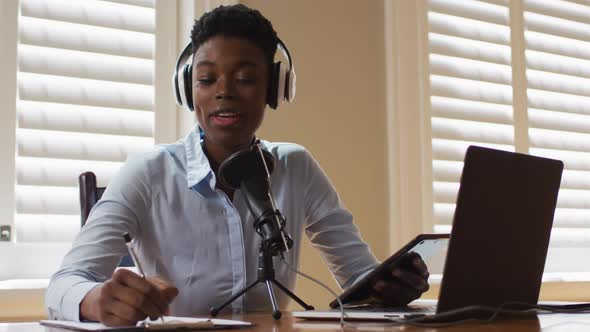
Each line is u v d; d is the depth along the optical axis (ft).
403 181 8.97
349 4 8.84
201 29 5.04
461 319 3.59
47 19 7.46
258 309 5.15
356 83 8.77
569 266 10.83
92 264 4.52
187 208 5.12
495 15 10.42
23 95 7.27
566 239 10.78
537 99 10.75
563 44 11.12
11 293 6.77
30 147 7.25
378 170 8.82
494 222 3.72
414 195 9.03
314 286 8.03
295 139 8.21
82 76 7.55
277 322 3.77
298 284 7.94
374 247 8.64
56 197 7.35
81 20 7.62
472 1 10.25
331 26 8.65
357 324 3.54
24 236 7.18
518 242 3.87
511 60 10.44
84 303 3.76
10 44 7.27
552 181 4.07
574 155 11.10
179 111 8.02
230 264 5.07
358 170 8.64
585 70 11.29
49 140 7.37
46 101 7.36
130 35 7.89
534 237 3.98
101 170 7.56
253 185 4.26
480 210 3.64
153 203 5.10
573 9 11.28
